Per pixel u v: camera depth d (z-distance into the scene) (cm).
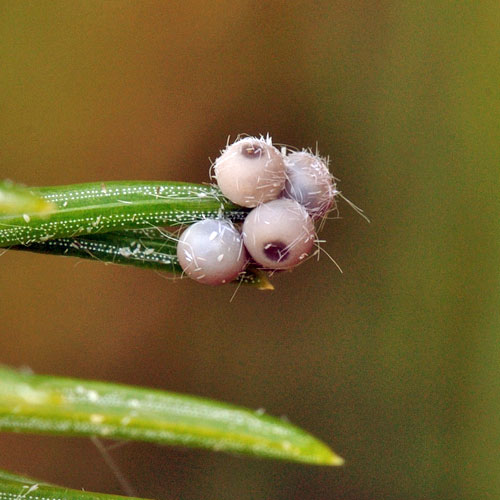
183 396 5
